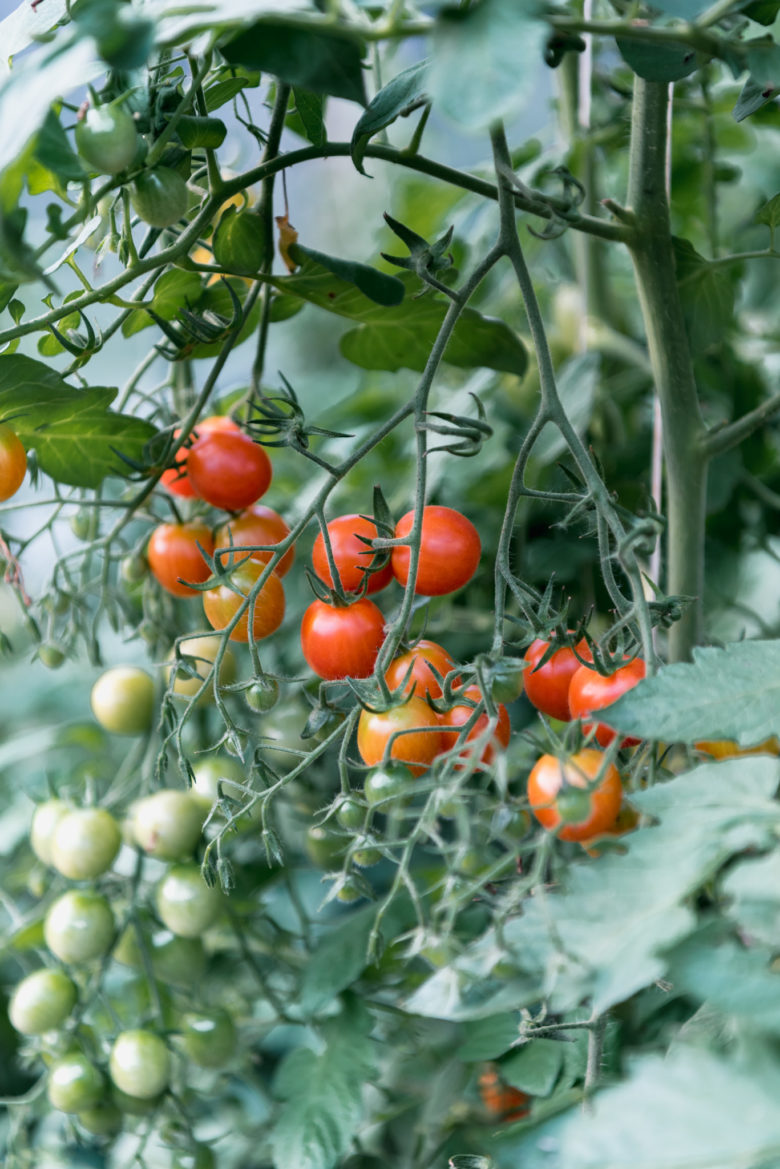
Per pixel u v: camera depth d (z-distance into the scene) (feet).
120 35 2.38
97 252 2.77
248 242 2.78
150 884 3.15
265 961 3.38
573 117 3.46
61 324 2.85
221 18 2.39
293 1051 3.05
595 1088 2.48
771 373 3.60
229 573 2.65
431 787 2.49
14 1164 3.16
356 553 2.70
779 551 3.79
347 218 5.26
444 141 4.35
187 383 3.09
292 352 5.14
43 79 2.38
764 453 3.45
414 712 2.60
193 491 2.90
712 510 3.30
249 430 2.70
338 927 3.13
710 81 3.33
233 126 3.51
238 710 3.18
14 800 3.71
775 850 2.38
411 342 2.99
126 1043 2.98
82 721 3.69
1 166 2.37
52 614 2.99
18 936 3.19
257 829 3.18
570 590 3.36
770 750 2.71
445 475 3.36
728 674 2.49
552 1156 2.27
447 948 2.57
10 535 2.97
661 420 2.96
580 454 2.59
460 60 2.35
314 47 2.50
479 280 2.61
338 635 2.66
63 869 3.01
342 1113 2.93
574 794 2.43
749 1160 2.24
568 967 2.38
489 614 3.34
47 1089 3.11
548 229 2.63
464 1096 3.06
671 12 2.50
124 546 3.22
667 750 2.69
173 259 2.72
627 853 2.41
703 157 3.45
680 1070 2.29
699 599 2.86
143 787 3.15
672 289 2.85
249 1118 3.43
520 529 3.31
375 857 2.54
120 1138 3.37
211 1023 3.04
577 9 2.85
